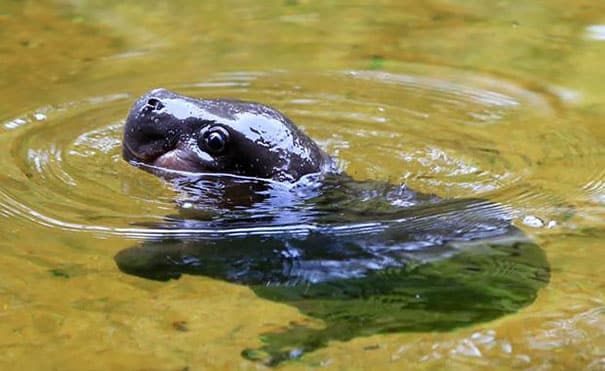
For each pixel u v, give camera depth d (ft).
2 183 45.68
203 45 66.03
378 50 65.26
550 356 33.63
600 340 34.47
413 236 41.34
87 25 69.31
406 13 72.49
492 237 41.45
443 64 62.75
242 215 42.93
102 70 61.31
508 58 63.72
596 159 49.34
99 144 50.21
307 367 32.96
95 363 33.17
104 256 39.96
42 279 38.32
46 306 36.58
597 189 46.14
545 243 41.19
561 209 44.16
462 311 36.37
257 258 39.68
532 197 45.21
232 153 44.32
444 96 57.72
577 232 42.04
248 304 36.91
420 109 55.88
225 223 42.37
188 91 58.08
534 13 71.97
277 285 38.09
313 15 72.08
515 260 39.70
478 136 52.19
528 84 59.41
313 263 39.52
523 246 40.81
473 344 34.32
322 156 47.39
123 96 57.00
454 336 34.81
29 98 56.49
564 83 59.52
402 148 50.34
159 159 45.57
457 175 47.39
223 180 44.60
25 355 33.60
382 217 42.91
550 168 48.34
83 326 35.37
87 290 37.65
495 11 72.69
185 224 42.24
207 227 42.04
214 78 60.23
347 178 46.11
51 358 33.45
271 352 33.78
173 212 43.24
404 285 37.93
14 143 50.21
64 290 37.63
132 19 70.85
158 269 39.06
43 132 51.70
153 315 36.09
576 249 40.68
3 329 35.14
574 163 48.91
